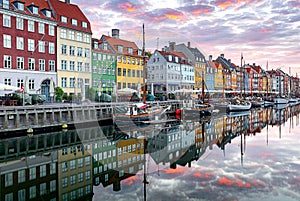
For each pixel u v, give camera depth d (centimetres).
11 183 1129
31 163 1530
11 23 3600
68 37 4328
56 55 4150
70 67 4353
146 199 707
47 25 4044
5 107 2297
